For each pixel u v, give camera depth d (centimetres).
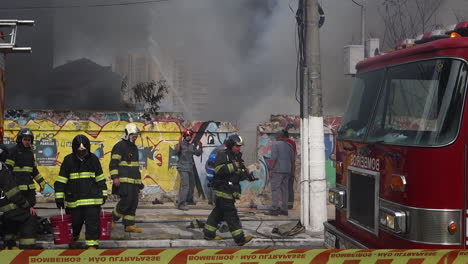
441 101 378
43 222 771
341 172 525
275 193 992
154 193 1131
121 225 863
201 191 1147
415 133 395
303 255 383
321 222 812
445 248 362
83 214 643
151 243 737
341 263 380
